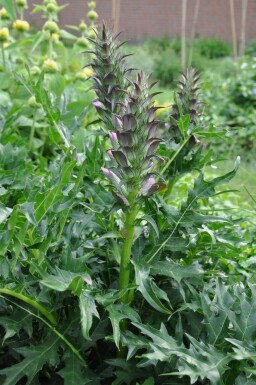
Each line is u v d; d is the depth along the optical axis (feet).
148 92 5.16
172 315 5.87
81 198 5.92
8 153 8.20
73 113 11.26
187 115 5.96
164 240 5.84
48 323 5.43
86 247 6.01
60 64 17.40
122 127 5.21
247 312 5.21
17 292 5.16
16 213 4.94
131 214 5.38
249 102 26.00
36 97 6.94
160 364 5.39
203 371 4.73
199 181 6.02
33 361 5.16
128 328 5.96
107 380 5.90
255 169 17.26
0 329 5.93
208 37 61.36
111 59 6.11
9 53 15.49
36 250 5.49
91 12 15.75
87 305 4.88
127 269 5.53
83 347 5.41
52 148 13.71
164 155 6.44
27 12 50.65
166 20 61.82
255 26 60.54
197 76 6.68
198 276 5.61
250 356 4.78
